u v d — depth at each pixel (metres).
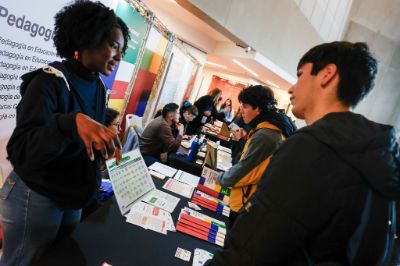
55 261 0.77
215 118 6.42
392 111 10.48
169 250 0.98
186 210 1.31
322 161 0.49
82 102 0.89
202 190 1.63
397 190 0.47
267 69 5.65
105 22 0.85
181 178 1.75
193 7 3.28
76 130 0.65
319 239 0.49
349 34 10.36
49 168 0.80
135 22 2.45
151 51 3.21
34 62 1.40
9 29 1.17
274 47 5.38
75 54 0.89
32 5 1.26
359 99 0.59
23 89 0.81
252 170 1.46
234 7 3.85
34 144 0.66
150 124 2.98
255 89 1.61
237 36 4.18
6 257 0.88
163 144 2.93
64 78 0.80
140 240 0.98
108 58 0.91
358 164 0.47
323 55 0.61
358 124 0.52
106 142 0.66
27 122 0.71
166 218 1.18
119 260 0.85
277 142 1.47
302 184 0.49
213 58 6.72
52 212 0.87
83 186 0.89
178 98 5.77
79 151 0.85
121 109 2.88
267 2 4.59
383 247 0.48
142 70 3.17
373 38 10.15
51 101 0.76
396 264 0.55
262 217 0.51
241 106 1.71
